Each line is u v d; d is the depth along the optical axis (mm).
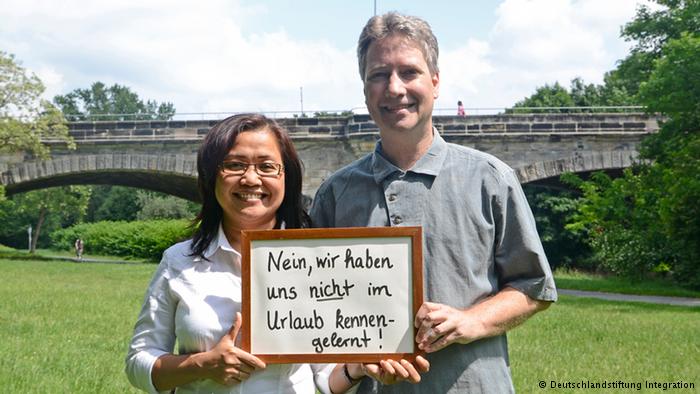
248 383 1619
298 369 1689
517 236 1717
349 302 1603
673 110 13797
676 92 13547
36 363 4586
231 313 1661
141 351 1681
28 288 11195
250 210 1672
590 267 24172
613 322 7770
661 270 15680
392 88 1686
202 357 1579
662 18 17500
